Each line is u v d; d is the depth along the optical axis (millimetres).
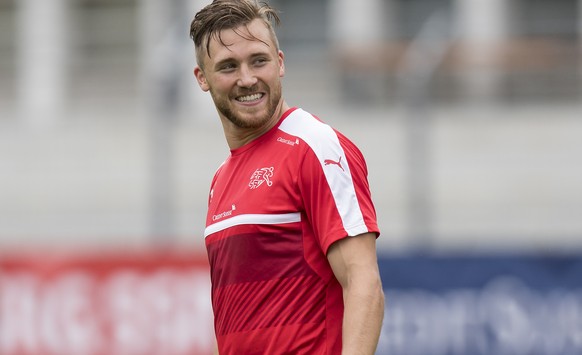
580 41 29969
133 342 25484
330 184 9758
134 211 36594
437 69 29312
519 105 35125
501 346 24781
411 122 28203
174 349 25344
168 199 27953
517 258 24922
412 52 28094
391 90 34875
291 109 10383
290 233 9859
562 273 24750
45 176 37406
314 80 34656
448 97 34562
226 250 10109
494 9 39969
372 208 9992
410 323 25078
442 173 34594
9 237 36906
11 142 38000
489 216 34250
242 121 10039
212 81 10141
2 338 26000
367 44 30938
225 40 9953
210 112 36812
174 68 27750
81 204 36969
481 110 34688
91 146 37625
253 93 10008
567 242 33688
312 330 9766
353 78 34188
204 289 25375
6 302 26078
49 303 25875
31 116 40438
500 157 34750
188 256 25547
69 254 25922
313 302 9805
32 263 26016
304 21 41562
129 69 39094
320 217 9742
